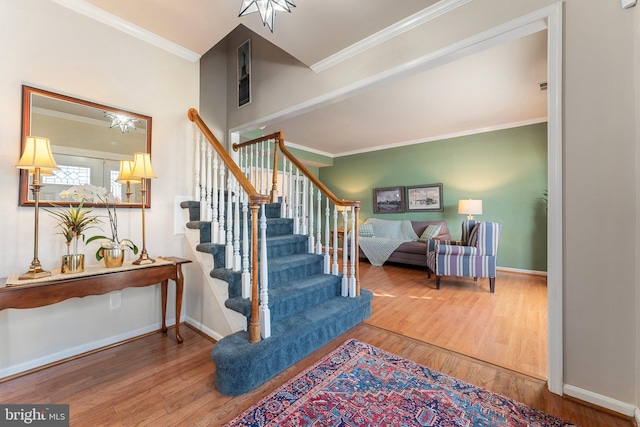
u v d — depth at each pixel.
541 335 2.38
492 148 5.05
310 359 2.00
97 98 2.17
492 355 2.06
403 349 2.15
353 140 6.04
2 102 1.79
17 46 1.84
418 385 1.71
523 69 3.00
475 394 1.63
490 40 1.85
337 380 1.75
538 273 4.63
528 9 1.69
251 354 1.64
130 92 2.36
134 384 1.71
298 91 3.02
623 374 1.44
